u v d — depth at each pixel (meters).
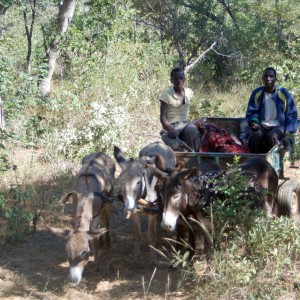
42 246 8.08
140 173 6.85
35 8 15.32
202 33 18.06
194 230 6.98
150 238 7.36
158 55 16.72
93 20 15.48
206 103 12.91
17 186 9.78
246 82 16.11
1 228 8.40
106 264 7.48
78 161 11.36
